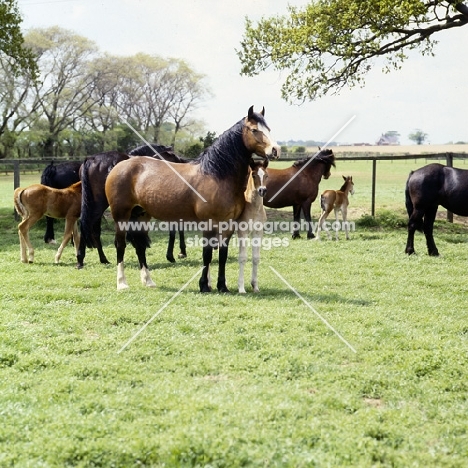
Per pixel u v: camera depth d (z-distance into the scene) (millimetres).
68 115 53500
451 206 12234
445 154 18641
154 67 54219
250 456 4078
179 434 4301
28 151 54156
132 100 55656
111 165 11258
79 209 11570
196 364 5926
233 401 4953
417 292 9172
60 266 11250
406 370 5762
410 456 4129
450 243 14156
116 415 4734
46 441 4281
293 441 4309
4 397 5043
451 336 6879
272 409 4781
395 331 7012
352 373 5660
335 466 3969
